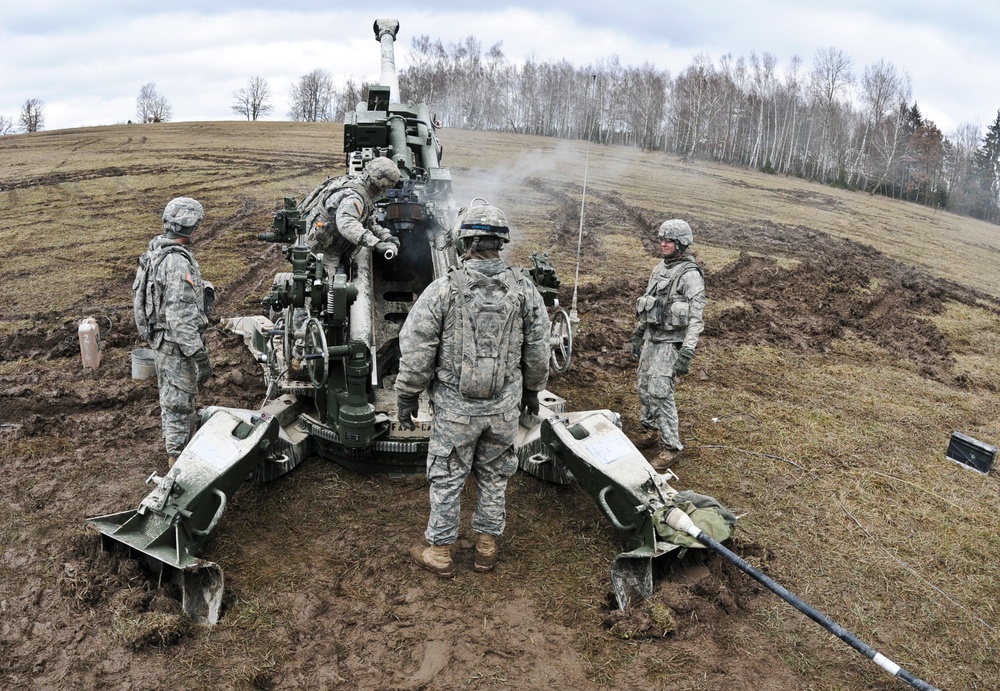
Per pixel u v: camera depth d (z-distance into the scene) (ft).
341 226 16.10
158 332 15.31
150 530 12.60
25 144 82.64
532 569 13.80
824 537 15.67
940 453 20.34
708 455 19.43
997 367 29.17
